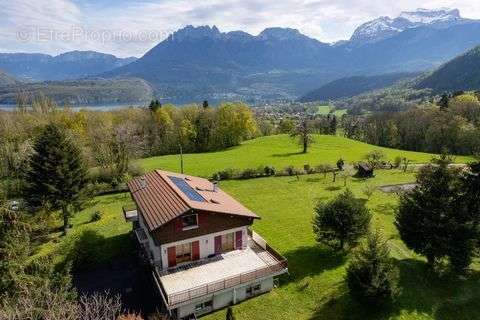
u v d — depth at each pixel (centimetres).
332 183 6512
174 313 2897
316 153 9056
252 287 3183
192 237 3309
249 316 2958
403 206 3575
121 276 3556
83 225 4650
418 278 3422
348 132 15788
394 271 2933
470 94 12925
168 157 9088
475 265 3700
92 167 6481
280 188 6238
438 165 3544
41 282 2514
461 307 3075
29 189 4388
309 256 3847
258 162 7988
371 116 15912
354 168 7531
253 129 11600
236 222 3541
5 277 2517
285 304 3098
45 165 4291
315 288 3297
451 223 3250
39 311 2202
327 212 3784
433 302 3116
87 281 3488
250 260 3431
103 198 5759
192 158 8794
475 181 3588
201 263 3366
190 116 11262
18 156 5847
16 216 2788
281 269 3266
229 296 3073
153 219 3241
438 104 13162
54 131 4453
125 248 4041
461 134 10506
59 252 3894
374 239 3053
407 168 7725
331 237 3809
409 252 3912
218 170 7219
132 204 5175
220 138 11206
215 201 3684
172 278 3130
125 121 10125
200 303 2966
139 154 7938
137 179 4534
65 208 4475
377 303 2889
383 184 6481
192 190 3859
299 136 10369
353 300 3106
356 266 2964
